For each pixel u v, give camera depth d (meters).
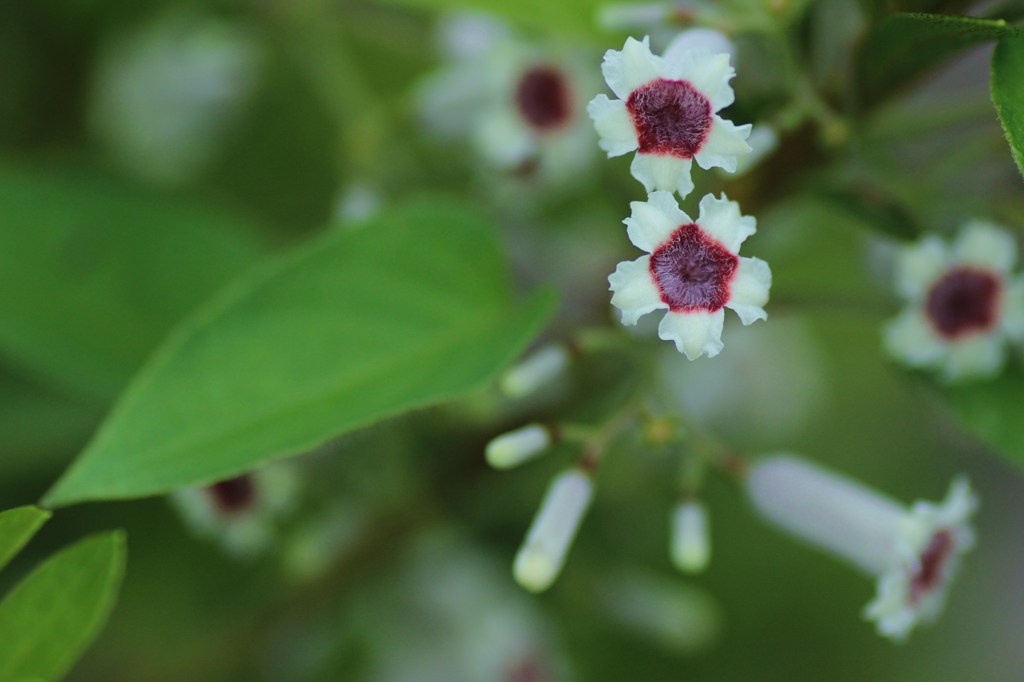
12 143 0.27
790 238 0.25
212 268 0.24
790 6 0.21
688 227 0.21
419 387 0.21
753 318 0.21
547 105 0.24
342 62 0.26
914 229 0.23
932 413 0.28
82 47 0.27
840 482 0.23
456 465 0.24
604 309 0.23
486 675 0.26
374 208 0.25
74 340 0.24
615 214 0.24
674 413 0.22
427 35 0.26
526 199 0.25
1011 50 0.21
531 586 0.22
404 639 0.26
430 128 0.25
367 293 0.22
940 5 0.21
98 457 0.21
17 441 0.26
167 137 0.27
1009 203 0.23
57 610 0.20
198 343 0.21
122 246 0.24
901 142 0.23
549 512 0.22
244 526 0.23
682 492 0.23
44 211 0.24
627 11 0.22
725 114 0.22
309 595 0.25
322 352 0.22
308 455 0.23
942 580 0.23
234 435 0.21
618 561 0.26
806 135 0.22
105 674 0.26
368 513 0.24
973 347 0.23
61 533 0.26
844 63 0.22
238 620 0.25
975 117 0.23
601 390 0.24
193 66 0.27
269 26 0.27
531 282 0.24
